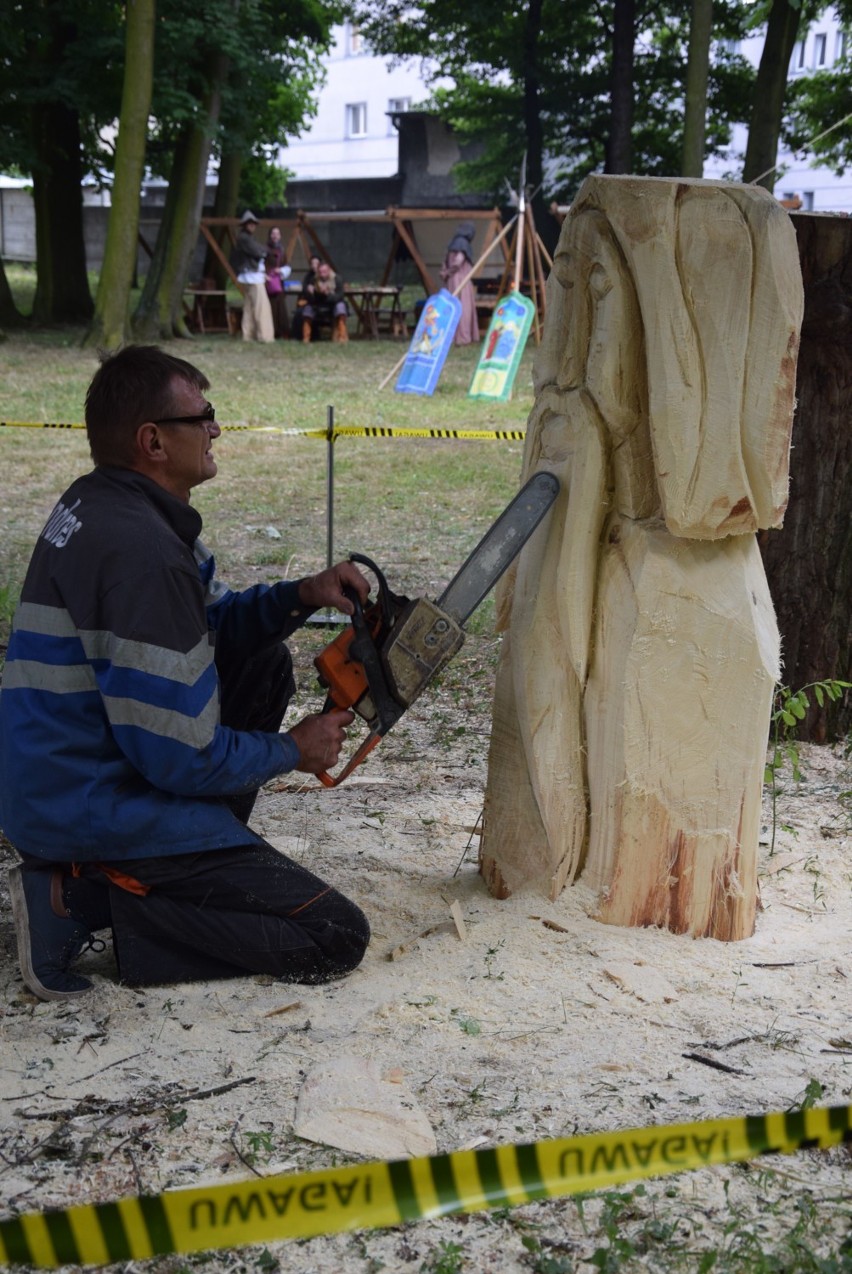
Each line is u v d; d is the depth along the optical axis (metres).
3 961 3.03
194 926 2.82
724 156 27.89
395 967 2.98
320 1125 2.32
